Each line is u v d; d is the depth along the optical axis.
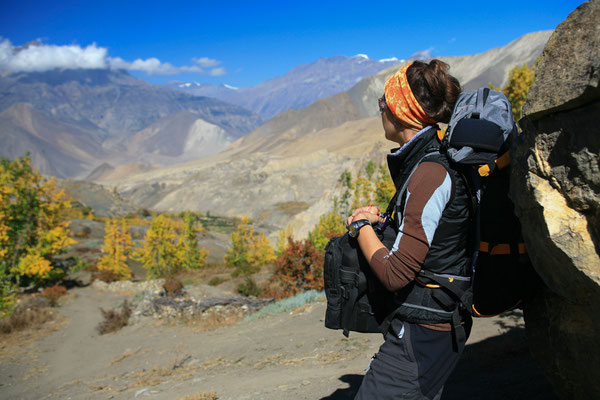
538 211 1.55
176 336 13.07
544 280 1.70
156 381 7.85
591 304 1.60
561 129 1.48
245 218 37.03
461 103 1.77
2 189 27.22
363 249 1.76
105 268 35.34
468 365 4.85
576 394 1.96
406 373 1.71
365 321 1.84
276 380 6.08
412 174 1.71
